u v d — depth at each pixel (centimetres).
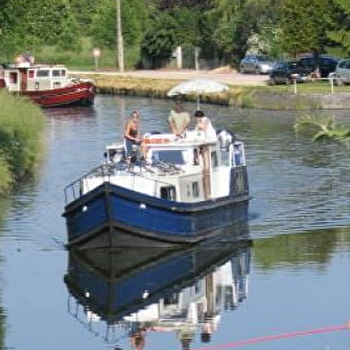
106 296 5916
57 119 13488
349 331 5162
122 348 5131
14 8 10988
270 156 9956
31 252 6688
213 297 5856
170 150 7144
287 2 15862
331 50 15175
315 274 6125
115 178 6906
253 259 6500
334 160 9656
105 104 15450
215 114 13638
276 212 7638
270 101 14188
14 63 16512
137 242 6650
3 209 7781
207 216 6925
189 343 5162
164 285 6116
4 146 8825
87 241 6694
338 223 7294
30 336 5269
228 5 19350
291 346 4988
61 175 9075
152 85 16575
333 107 13900
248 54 18825
